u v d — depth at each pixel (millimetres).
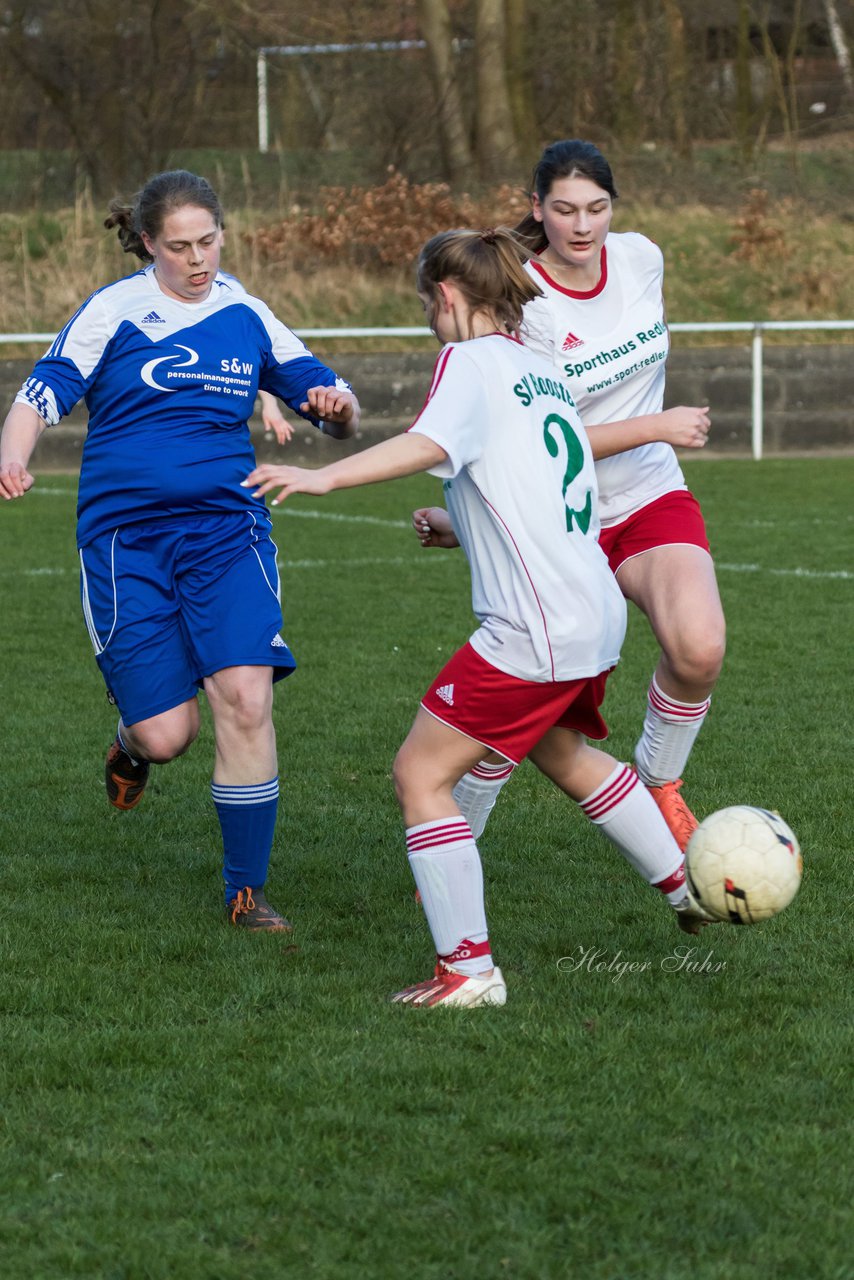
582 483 13211
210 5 93875
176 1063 11930
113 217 16203
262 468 11914
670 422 14492
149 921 15672
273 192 99438
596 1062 11836
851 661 28922
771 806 19594
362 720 24797
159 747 15805
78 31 100062
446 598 36312
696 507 17750
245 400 16141
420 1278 8875
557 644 12602
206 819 19688
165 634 15672
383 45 100188
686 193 98188
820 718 24516
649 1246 9172
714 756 22156
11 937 15086
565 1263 8984
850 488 56781
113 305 15742
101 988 13617
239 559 15734
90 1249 9242
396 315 80875
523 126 99188
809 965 14102
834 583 37375
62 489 60250
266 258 84188
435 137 99625
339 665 28922
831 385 72375
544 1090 11336
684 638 16172
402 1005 13125
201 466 15734
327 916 15844
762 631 31828
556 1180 9938
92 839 18766
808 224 92312
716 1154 10258
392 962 14375
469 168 96812
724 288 85500
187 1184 9969
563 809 19859
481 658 12750
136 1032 12539
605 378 17031
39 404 15328
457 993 13039
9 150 105188
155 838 18844
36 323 80000
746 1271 8891
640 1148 10367
